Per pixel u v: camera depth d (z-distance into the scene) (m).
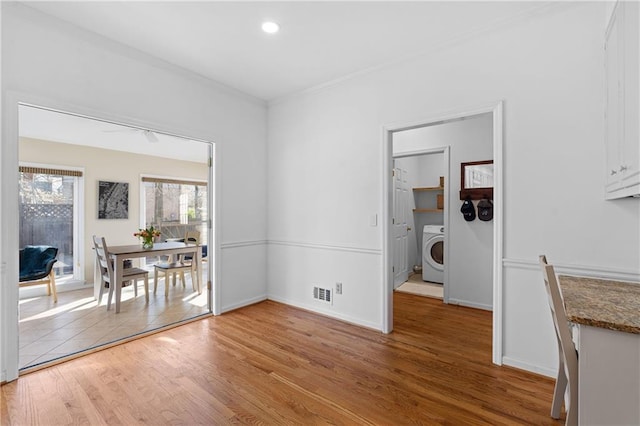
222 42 2.54
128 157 5.33
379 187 2.94
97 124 3.71
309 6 2.08
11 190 2.04
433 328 3.00
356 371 2.17
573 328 1.71
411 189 5.42
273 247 3.91
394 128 2.83
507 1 2.03
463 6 2.08
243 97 3.63
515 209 2.21
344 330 2.94
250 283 3.75
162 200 5.77
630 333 1.07
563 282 1.73
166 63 2.86
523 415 1.70
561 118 2.04
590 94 1.94
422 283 4.85
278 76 3.17
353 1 2.02
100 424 1.63
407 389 1.96
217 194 3.36
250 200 3.74
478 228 3.68
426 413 1.72
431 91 2.61
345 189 3.20
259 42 2.54
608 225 1.89
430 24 2.28
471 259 3.72
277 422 1.65
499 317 2.26
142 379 2.07
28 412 1.72
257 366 2.24
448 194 3.91
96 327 3.08
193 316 3.41
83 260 4.82
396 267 4.59
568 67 2.01
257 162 3.83
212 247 3.38
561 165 2.04
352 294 3.15
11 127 2.03
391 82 2.85
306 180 3.54
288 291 3.74
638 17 1.31
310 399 1.85
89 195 4.91
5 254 2.02
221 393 1.91
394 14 2.16
